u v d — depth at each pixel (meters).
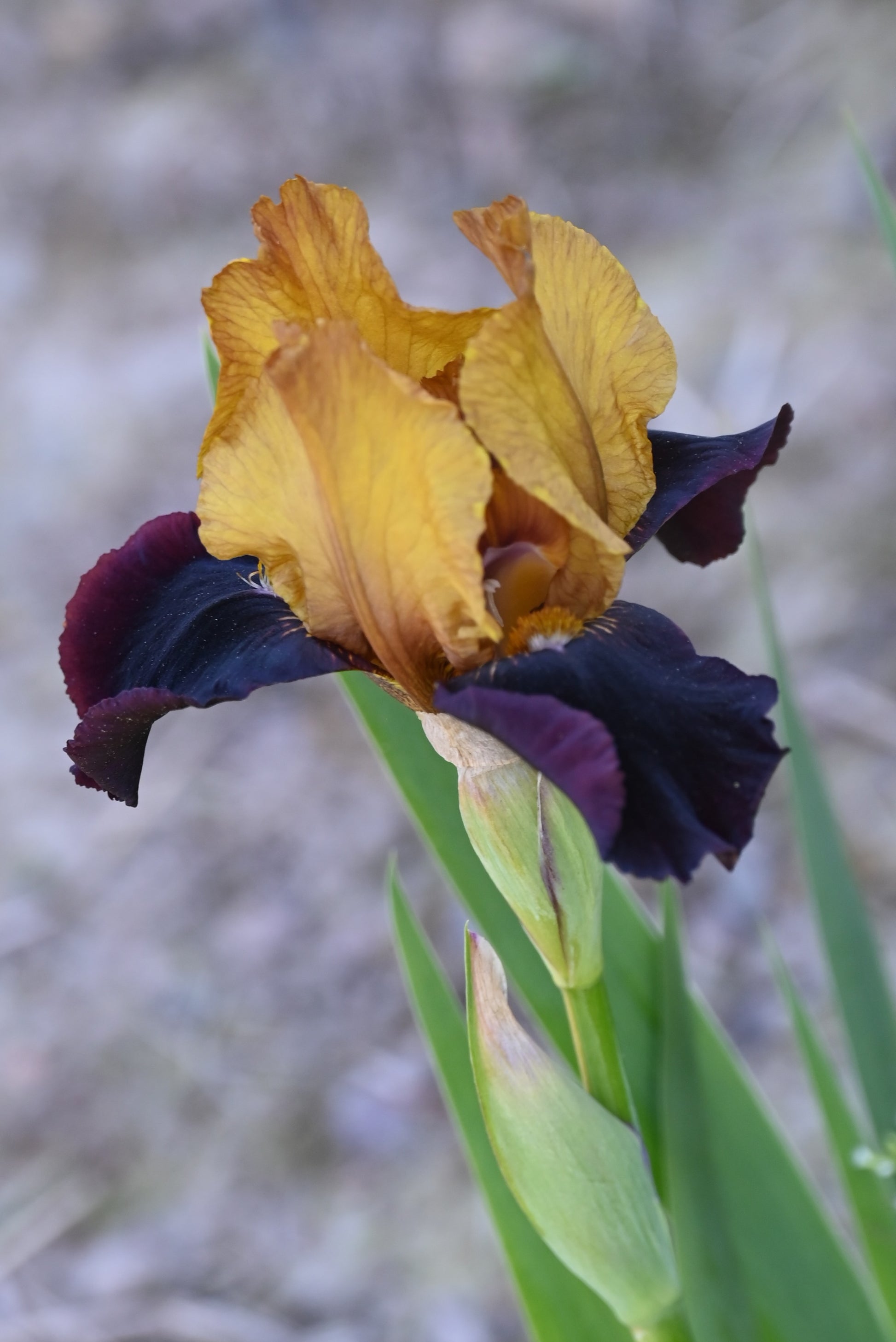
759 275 1.97
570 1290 0.71
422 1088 1.20
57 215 2.65
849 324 1.82
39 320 2.46
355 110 2.56
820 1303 0.72
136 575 0.67
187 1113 1.23
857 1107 1.06
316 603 0.63
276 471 0.62
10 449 2.20
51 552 1.97
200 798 1.59
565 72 2.50
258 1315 1.05
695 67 2.45
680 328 1.95
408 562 0.61
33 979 1.41
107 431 2.17
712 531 0.68
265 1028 1.30
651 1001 0.72
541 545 0.63
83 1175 1.20
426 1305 1.02
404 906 0.73
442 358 0.64
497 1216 0.71
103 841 1.56
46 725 1.74
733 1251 0.69
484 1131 0.72
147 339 2.33
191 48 2.90
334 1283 1.06
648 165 2.30
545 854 0.64
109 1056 1.31
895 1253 0.74
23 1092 1.29
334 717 1.67
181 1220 1.14
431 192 2.38
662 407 0.64
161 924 1.44
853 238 1.96
